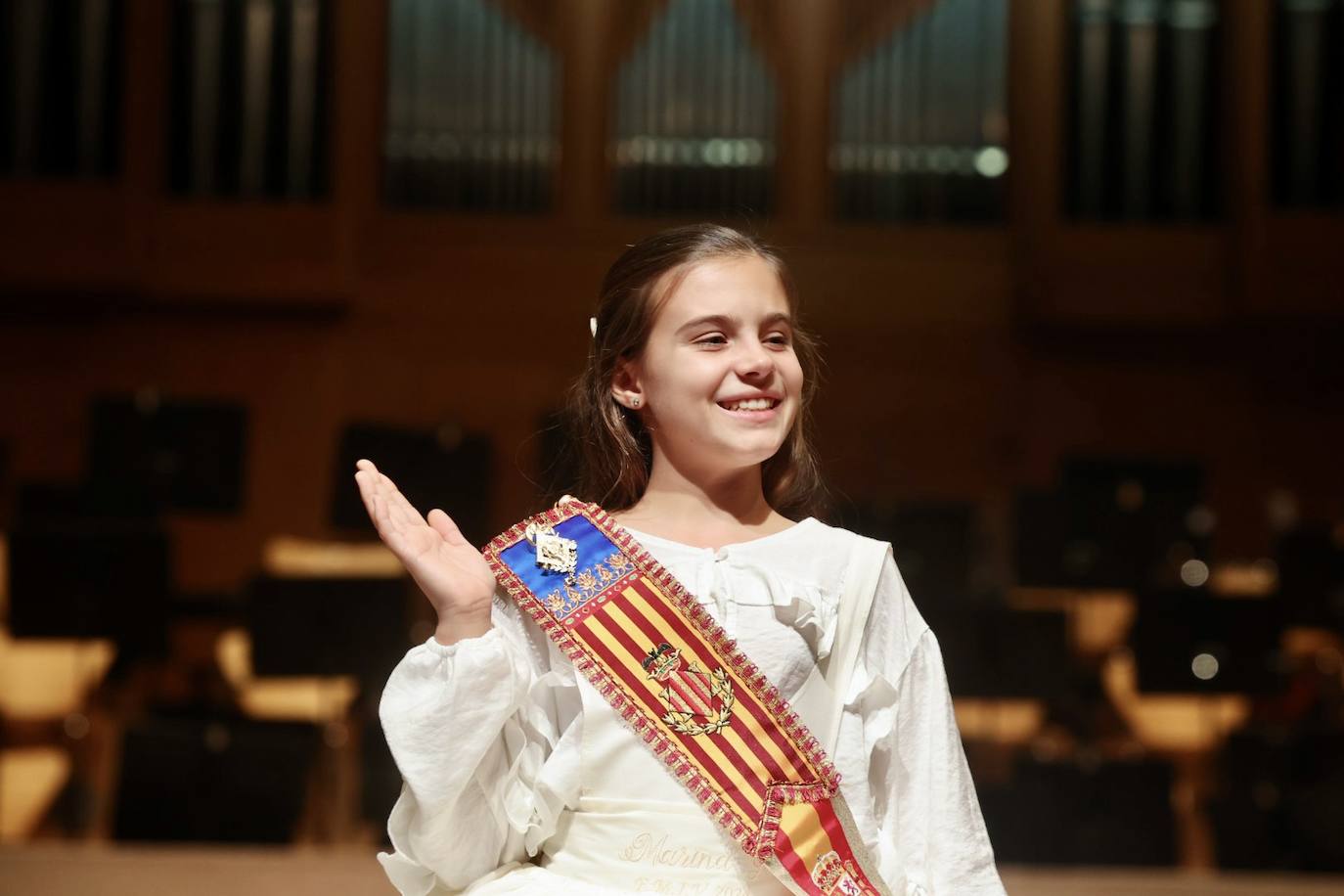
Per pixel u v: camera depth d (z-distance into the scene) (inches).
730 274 76.9
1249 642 245.4
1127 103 344.2
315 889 183.8
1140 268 339.6
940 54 351.6
